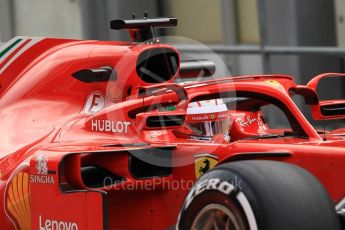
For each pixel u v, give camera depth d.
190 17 43.91
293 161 17.27
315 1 36.34
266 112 35.22
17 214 19.47
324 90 36.00
